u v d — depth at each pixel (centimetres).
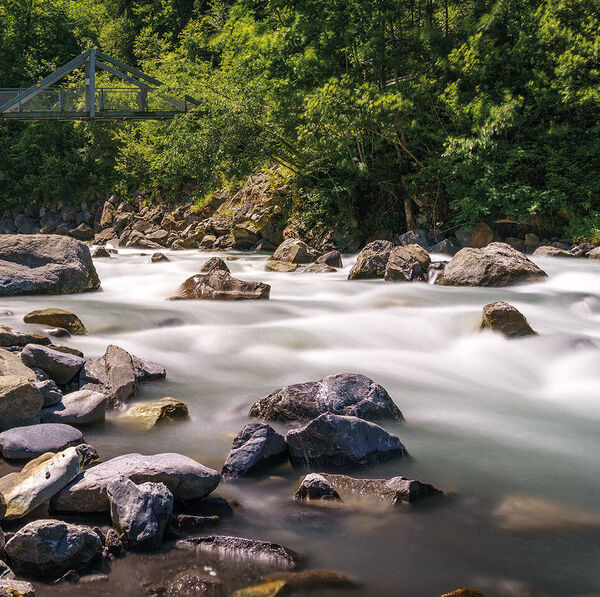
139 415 551
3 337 686
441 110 2267
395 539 363
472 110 2109
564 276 1433
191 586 308
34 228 4284
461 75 2230
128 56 5631
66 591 303
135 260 2122
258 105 2369
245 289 1141
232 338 820
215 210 3138
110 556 333
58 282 1145
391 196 2411
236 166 2402
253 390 640
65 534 325
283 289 1307
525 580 325
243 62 2556
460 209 2244
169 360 742
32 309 923
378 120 2173
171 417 551
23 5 5159
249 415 564
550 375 758
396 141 2233
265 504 405
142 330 862
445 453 502
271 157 2464
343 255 2280
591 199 2089
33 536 319
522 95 2175
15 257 1149
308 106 2188
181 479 394
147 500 357
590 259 1792
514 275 1320
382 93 2155
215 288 1138
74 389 605
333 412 538
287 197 2584
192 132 2573
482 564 339
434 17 2431
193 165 2461
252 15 2569
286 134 2438
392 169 2386
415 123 2145
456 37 2339
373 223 2447
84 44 5419
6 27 5088
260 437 465
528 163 2195
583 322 1022
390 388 679
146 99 3081
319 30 2330
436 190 2272
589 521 392
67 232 3897
